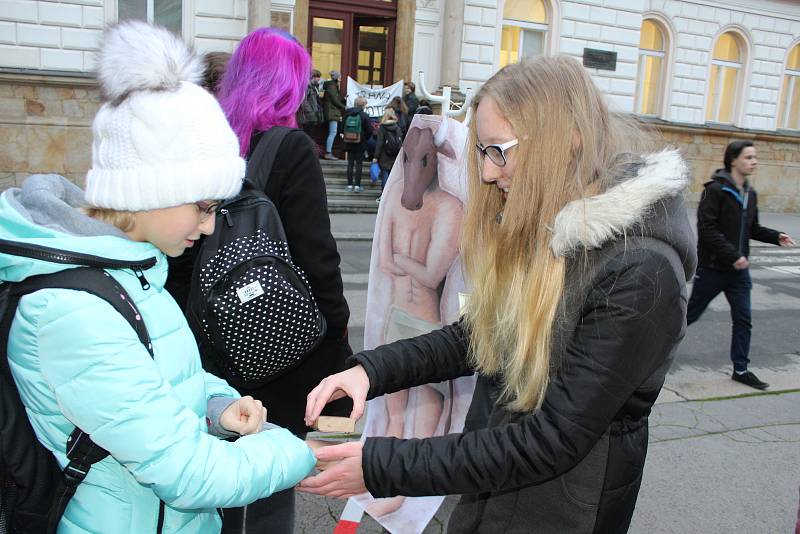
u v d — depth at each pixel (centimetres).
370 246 886
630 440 134
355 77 1366
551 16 1397
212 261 173
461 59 1316
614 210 119
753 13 1600
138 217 119
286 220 192
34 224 109
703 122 1616
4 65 1020
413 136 238
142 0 1075
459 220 233
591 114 129
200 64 132
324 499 294
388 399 263
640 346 118
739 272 464
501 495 143
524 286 134
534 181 128
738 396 446
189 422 116
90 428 109
